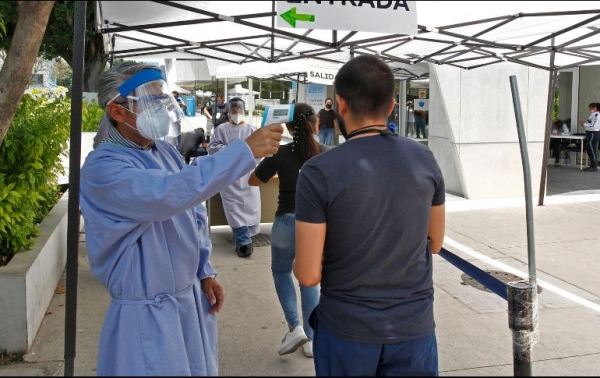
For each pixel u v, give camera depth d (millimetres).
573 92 14367
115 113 2061
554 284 5316
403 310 1928
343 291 1934
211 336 2479
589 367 3656
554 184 11117
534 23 5000
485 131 9594
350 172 1855
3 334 3697
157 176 1877
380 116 1965
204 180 1843
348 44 4691
